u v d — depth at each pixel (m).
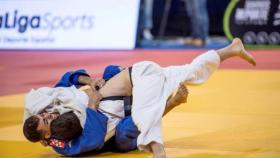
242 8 25.22
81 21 26.30
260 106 12.47
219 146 9.35
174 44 26.31
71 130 8.67
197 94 14.26
